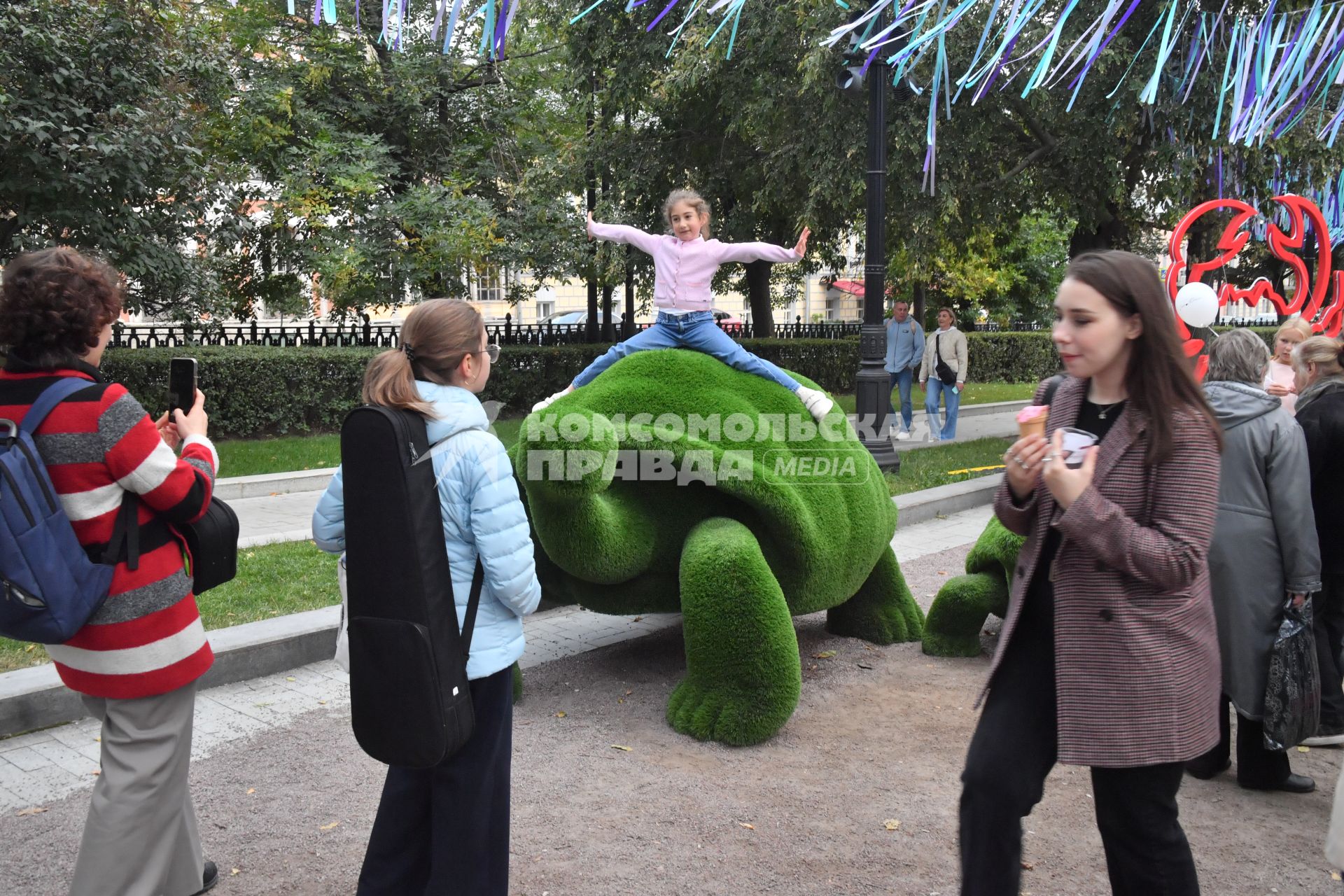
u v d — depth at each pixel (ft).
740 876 10.31
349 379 45.27
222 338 50.70
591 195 56.54
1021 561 7.92
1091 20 32.81
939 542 27.09
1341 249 43.83
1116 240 46.19
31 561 7.43
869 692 15.83
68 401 7.84
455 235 49.85
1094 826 11.51
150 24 31.58
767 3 38.11
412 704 7.75
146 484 7.97
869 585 18.48
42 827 11.18
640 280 56.65
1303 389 13.60
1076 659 7.29
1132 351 7.42
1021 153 42.34
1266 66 23.97
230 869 10.36
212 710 14.76
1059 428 7.66
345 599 8.70
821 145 38.50
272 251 57.16
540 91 62.18
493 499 8.07
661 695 15.57
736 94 42.29
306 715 14.61
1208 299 24.73
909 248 41.11
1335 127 28.04
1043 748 7.59
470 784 8.33
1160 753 7.12
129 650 8.05
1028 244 93.35
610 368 15.40
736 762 13.14
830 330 79.46
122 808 8.18
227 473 33.24
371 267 52.08
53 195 29.96
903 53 20.31
